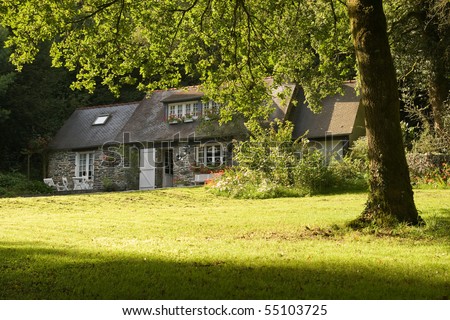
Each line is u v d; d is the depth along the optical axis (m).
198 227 10.52
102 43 11.01
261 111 12.84
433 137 21.20
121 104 32.84
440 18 19.94
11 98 31.62
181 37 12.04
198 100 28.27
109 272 5.88
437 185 17.98
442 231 8.66
